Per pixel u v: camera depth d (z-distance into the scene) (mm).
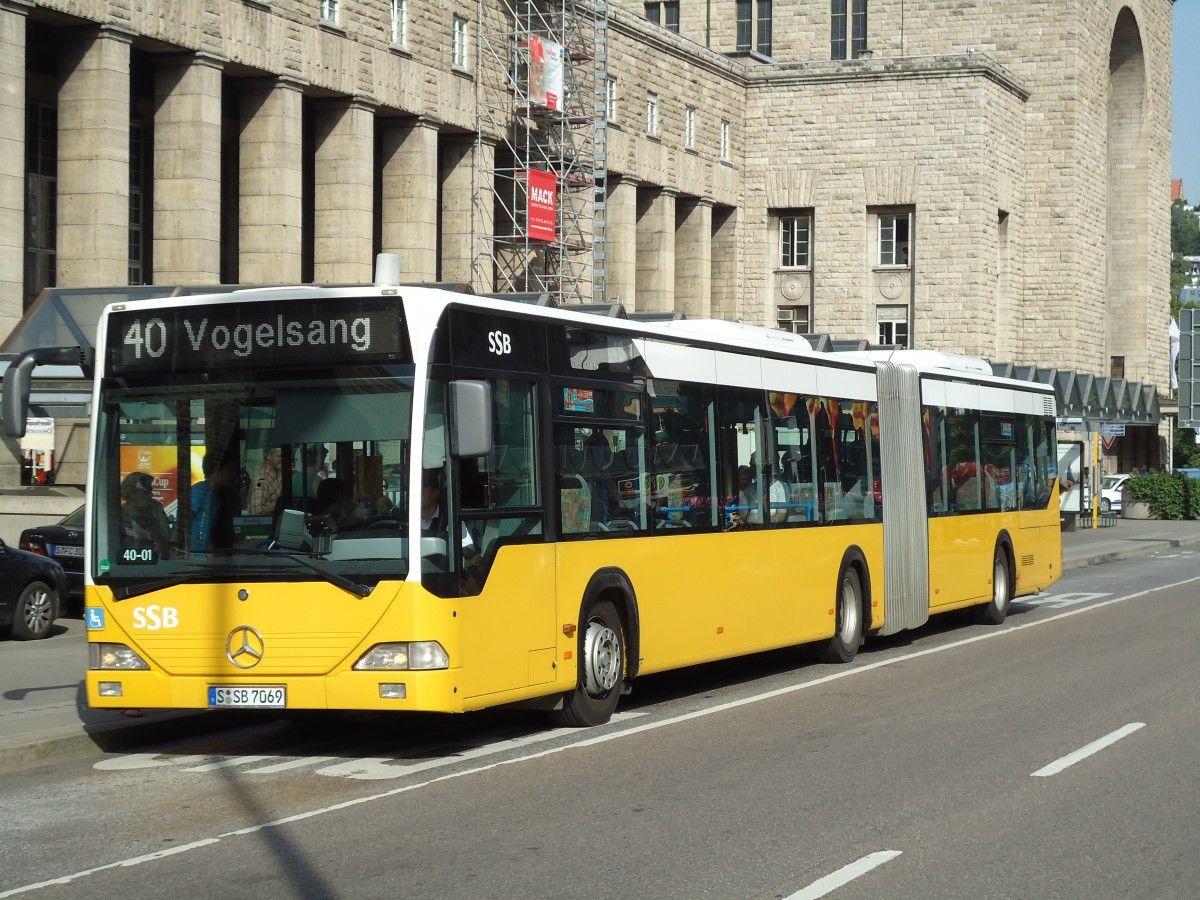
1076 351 72812
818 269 67562
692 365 15570
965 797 10406
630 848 8914
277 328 11805
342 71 44469
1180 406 55250
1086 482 57062
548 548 12922
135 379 12102
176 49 39094
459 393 11414
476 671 11805
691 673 18281
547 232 53562
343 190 45344
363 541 11477
